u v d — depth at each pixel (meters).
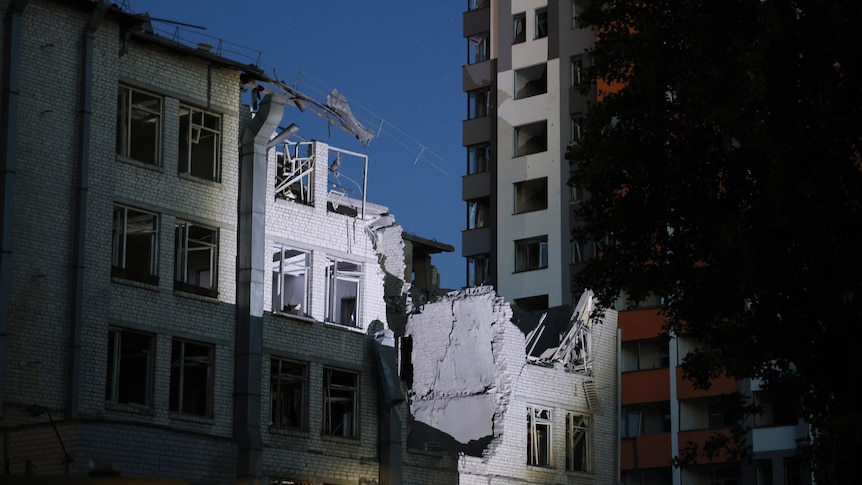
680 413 65.69
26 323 37.53
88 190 39.16
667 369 66.44
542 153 74.44
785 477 62.31
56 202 38.62
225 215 42.66
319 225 45.03
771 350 28.91
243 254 42.69
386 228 51.81
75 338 38.19
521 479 50.00
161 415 40.00
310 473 43.12
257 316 42.41
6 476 18.22
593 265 31.34
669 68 29.34
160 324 40.44
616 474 54.19
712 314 30.09
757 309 29.06
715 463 64.50
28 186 38.09
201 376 41.72
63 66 39.31
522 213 74.31
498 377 50.56
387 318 51.97
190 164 42.22
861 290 27.98
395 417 45.50
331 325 44.72
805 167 28.05
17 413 37.16
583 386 53.72
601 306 31.86
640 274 30.98
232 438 41.22
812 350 28.67
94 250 39.12
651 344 67.62
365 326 45.91
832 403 29.22
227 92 43.31
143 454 38.12
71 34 39.62
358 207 48.03
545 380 52.12
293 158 45.34
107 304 39.19
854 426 26.58
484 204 76.69
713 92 28.02
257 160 43.16
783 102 27.94
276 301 44.41
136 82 40.91
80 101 39.47
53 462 36.62
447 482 47.16
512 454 49.88
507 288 73.81
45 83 38.84
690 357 30.56
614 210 30.45
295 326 43.69
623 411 67.56
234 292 42.53
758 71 27.61
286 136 43.91
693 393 65.44
